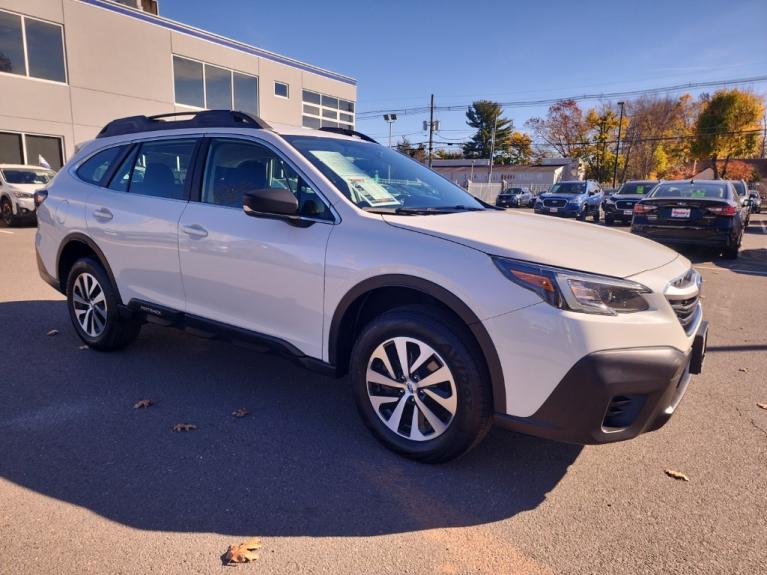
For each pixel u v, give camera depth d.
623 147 63.44
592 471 2.88
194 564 2.12
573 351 2.39
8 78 16.48
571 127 65.12
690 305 2.86
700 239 10.02
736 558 2.22
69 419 3.35
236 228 3.40
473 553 2.23
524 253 2.57
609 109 62.16
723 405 3.75
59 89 17.67
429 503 2.57
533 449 3.10
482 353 2.64
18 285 7.05
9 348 4.62
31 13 16.73
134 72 19.58
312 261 3.06
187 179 3.79
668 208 10.17
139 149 4.20
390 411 3.00
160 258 3.84
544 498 2.63
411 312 2.82
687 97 63.31
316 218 3.13
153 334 5.09
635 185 19.94
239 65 23.12
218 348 4.75
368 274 2.86
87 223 4.32
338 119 28.89
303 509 2.50
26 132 17.08
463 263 2.63
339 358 3.12
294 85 25.81
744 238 16.16
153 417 3.40
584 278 2.46
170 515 2.42
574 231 3.23
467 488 2.70
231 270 3.44
